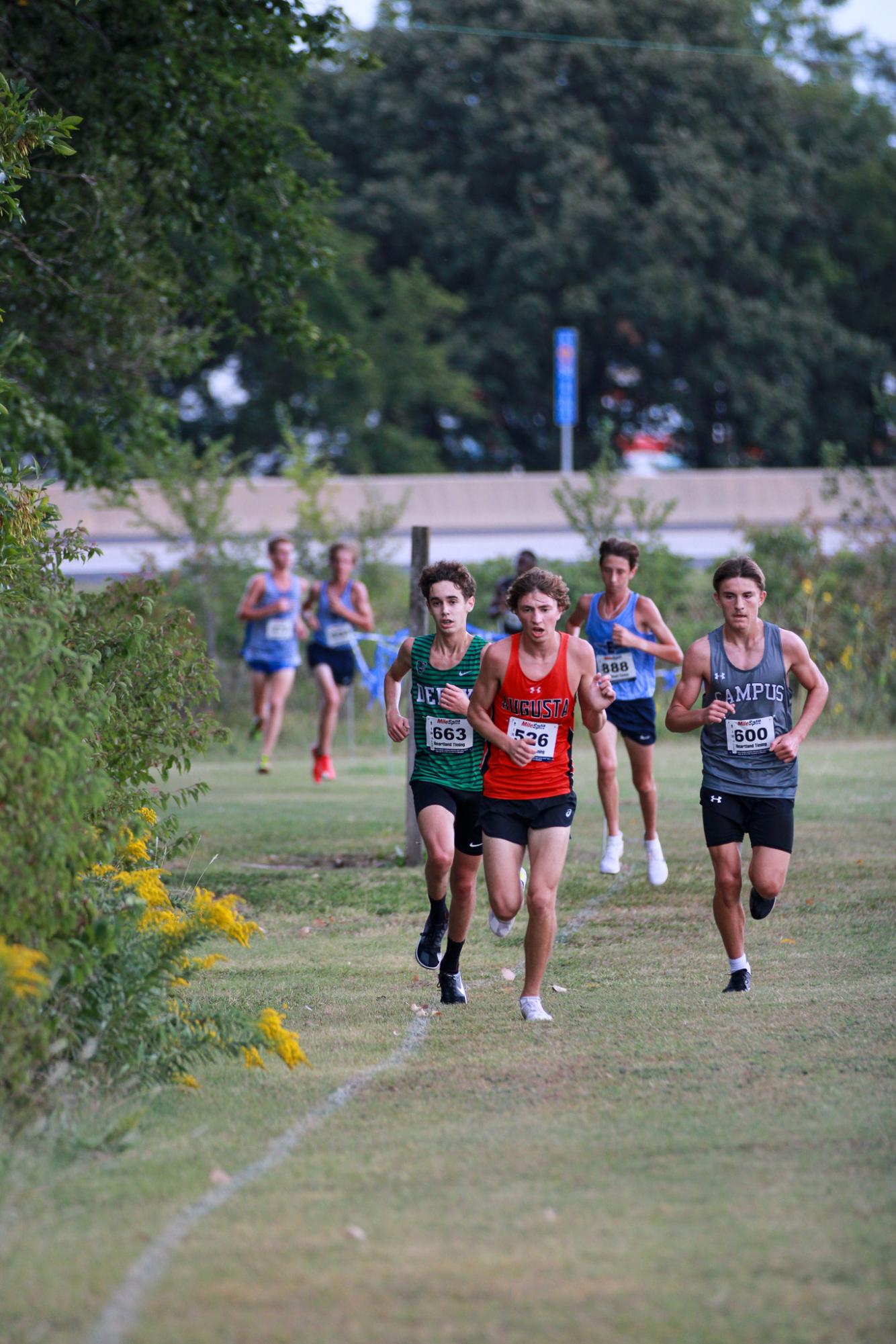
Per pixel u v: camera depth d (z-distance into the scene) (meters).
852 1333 11.88
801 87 198.50
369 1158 16.34
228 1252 13.67
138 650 25.61
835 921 30.66
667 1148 16.45
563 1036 21.88
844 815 46.50
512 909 23.27
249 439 174.62
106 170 44.34
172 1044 19.39
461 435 196.25
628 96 180.12
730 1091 18.66
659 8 181.62
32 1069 18.08
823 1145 16.42
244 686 86.00
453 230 178.00
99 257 45.50
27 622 18.61
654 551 88.69
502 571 91.50
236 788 57.38
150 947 20.14
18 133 26.41
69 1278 13.09
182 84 43.12
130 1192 15.23
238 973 26.95
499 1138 16.97
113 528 118.75
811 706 24.77
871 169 191.50
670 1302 12.50
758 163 186.12
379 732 80.38
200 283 52.66
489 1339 11.88
